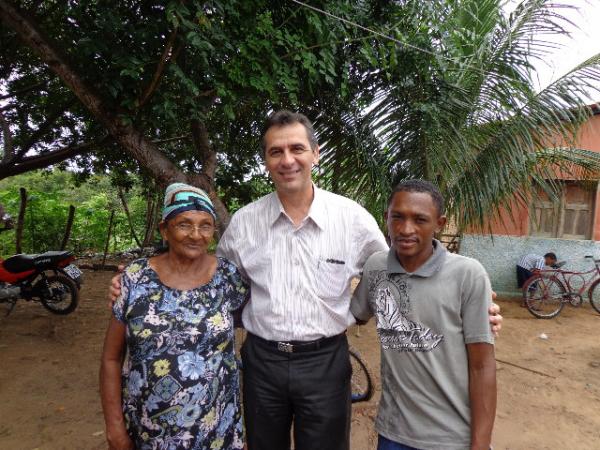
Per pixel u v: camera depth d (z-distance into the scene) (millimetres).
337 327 1826
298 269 1766
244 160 5508
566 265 7289
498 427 3227
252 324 1846
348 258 1819
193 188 1684
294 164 1723
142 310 1542
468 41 3908
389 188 4078
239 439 1736
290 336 1751
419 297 1559
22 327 5035
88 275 8250
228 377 1669
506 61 3844
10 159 5332
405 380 1582
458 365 1502
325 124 4109
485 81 3873
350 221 1833
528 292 6637
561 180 6805
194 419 1546
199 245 1629
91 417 3129
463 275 1508
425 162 4043
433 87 3756
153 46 2646
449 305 1509
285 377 1765
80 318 5473
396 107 3932
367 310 1846
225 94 2836
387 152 4180
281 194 1808
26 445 2773
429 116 3672
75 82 2865
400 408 1587
